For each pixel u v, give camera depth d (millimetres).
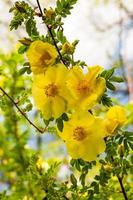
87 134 616
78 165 654
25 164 1272
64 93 601
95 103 590
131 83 2211
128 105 1599
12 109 1248
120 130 636
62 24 643
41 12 646
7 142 1393
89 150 612
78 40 641
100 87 594
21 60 1280
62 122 609
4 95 724
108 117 621
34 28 644
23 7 641
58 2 641
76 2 645
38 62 604
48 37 644
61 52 637
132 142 633
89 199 688
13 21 645
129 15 2555
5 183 1420
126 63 2299
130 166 664
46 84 609
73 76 601
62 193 705
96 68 598
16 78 1255
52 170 751
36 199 1047
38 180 746
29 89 714
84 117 610
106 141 639
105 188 703
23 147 1356
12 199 917
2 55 1294
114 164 667
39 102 610
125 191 731
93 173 1012
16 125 1355
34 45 601
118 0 2566
